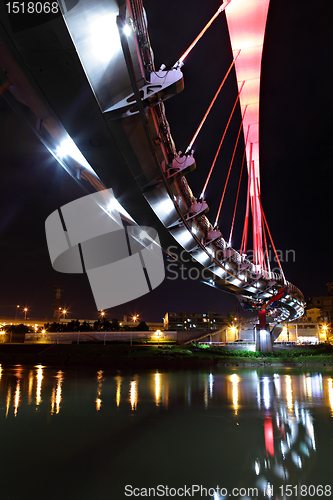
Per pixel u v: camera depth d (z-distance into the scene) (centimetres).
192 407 2012
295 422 1650
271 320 9775
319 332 10462
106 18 1218
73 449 1263
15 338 9094
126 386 2903
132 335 9088
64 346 6869
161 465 1112
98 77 1362
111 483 979
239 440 1371
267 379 3547
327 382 3294
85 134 1633
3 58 1323
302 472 1053
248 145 8681
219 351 6216
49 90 1394
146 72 1585
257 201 8238
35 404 2066
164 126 1977
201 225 3328
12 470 1069
